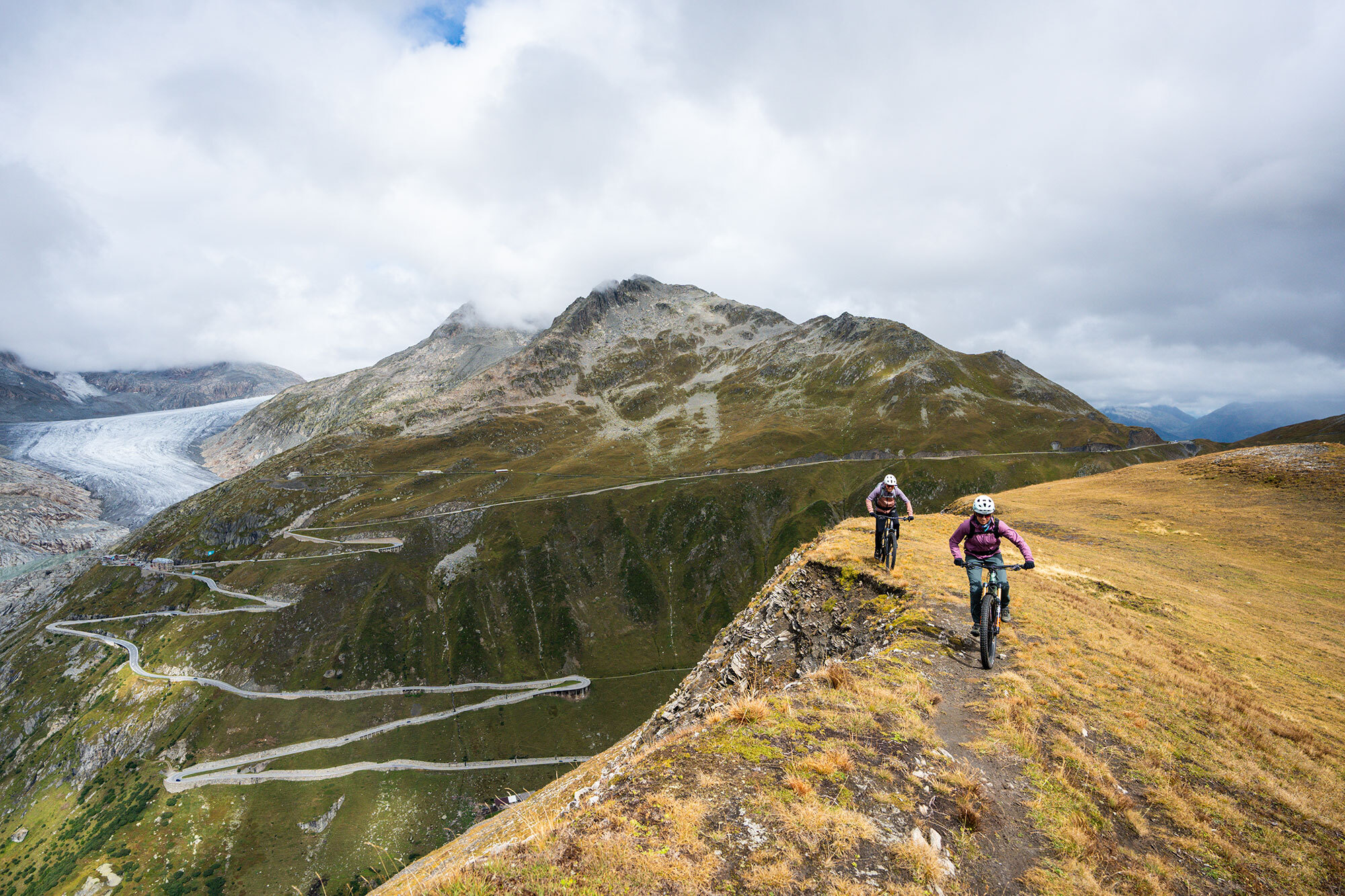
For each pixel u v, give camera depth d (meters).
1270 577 39.81
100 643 194.50
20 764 157.12
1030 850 7.57
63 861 121.38
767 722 9.97
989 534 13.91
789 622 22.38
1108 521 58.62
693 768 8.56
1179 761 10.61
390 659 173.25
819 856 6.75
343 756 142.38
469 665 175.38
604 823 7.18
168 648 181.38
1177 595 29.95
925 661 13.79
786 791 7.93
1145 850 7.96
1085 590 28.09
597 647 186.38
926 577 20.22
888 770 8.76
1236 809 9.25
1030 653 14.92
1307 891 7.41
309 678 165.75
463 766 141.38
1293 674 19.47
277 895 109.62
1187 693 14.08
